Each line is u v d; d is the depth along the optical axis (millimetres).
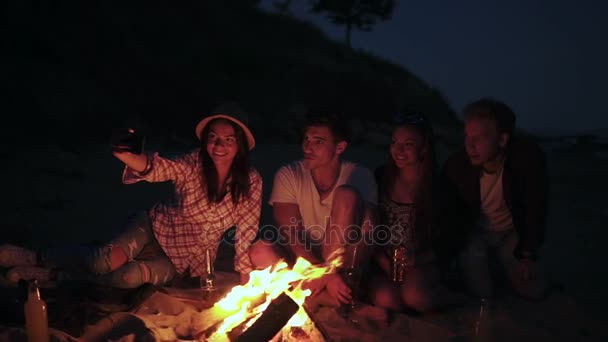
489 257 4168
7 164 7352
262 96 14234
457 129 19344
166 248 3656
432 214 3695
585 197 7988
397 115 3709
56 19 11242
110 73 11094
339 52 20562
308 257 3688
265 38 18344
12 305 3045
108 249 3486
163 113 11203
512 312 3668
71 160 8188
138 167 3354
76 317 2994
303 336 2955
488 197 3930
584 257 5078
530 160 3768
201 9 16234
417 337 3248
